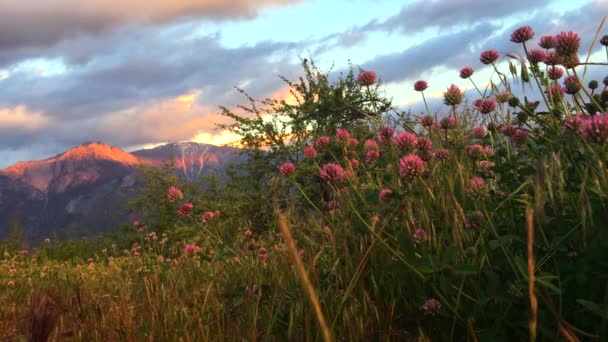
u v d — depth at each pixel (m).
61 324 2.99
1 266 8.84
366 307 2.45
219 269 4.19
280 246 3.46
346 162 3.16
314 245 3.09
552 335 1.95
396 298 2.52
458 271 2.03
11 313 3.93
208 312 3.09
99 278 6.04
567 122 2.22
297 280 2.71
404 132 2.95
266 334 2.54
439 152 2.91
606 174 1.83
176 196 3.81
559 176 1.78
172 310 3.07
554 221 2.15
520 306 2.14
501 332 2.07
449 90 3.23
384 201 2.72
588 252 1.91
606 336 1.87
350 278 2.64
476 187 2.28
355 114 9.75
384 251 2.64
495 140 3.34
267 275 3.08
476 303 2.15
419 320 2.37
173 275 4.44
